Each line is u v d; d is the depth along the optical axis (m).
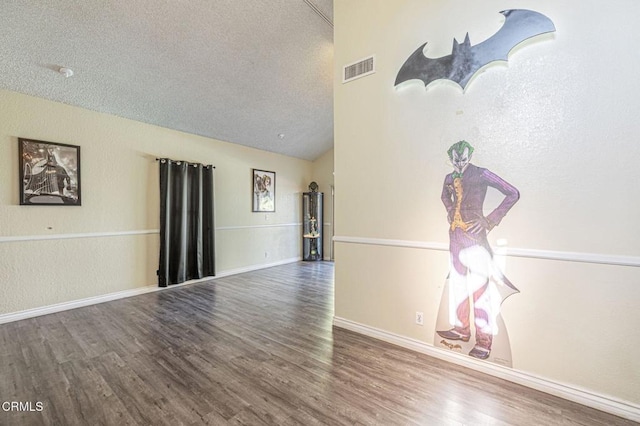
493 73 2.22
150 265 4.54
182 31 3.20
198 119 4.77
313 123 5.90
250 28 3.39
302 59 4.06
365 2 2.95
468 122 2.33
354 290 3.07
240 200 5.96
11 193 3.30
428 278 2.57
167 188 4.59
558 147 1.99
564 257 1.97
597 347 1.88
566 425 1.73
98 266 3.98
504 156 2.18
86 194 3.86
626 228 1.79
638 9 1.74
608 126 1.83
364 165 2.97
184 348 2.69
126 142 4.25
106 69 3.40
